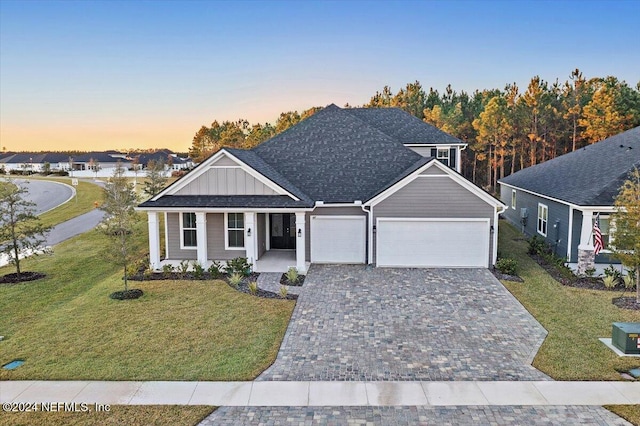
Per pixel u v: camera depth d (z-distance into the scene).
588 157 24.70
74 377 9.45
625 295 15.12
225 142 82.50
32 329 12.38
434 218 18.97
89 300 14.97
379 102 81.25
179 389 8.92
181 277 17.73
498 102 59.78
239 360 10.25
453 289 15.97
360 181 21.34
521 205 28.81
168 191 19.16
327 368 9.89
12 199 18.38
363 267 19.34
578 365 9.91
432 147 26.83
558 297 14.98
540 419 7.79
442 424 7.64
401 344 11.23
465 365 10.01
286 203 18.27
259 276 17.75
